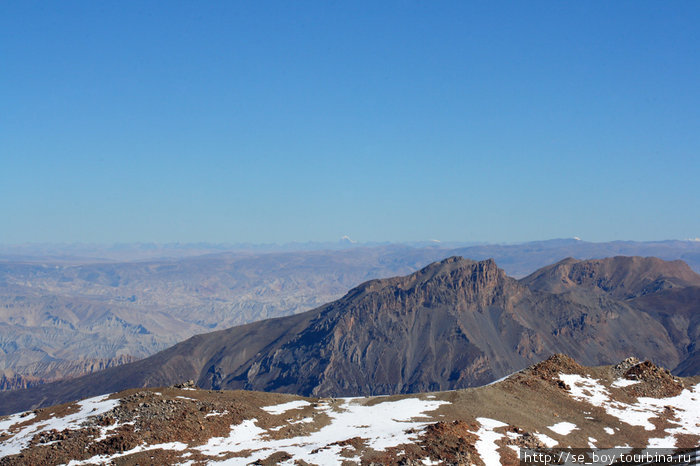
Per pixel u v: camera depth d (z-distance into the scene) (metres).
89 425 108.00
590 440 111.56
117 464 96.62
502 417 116.81
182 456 99.94
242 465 95.44
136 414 111.62
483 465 94.81
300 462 93.94
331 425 116.00
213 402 121.94
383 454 95.25
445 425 105.31
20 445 103.25
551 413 122.56
